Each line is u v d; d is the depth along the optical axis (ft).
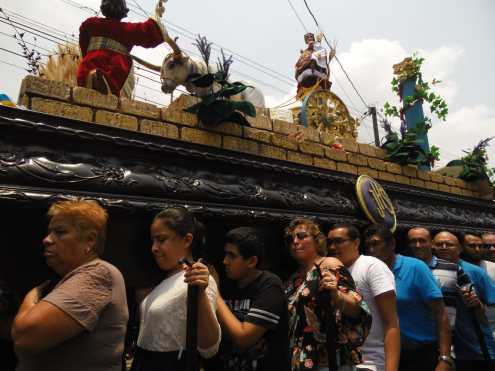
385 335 8.12
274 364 6.70
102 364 4.75
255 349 6.78
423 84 20.92
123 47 11.09
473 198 20.65
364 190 13.41
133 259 8.55
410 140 17.26
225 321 6.62
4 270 7.13
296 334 7.17
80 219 5.25
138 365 5.87
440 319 9.48
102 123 8.87
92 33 11.03
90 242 5.30
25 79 8.26
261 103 15.47
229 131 11.14
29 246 7.41
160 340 5.71
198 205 9.02
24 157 7.12
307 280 7.43
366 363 8.18
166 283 6.17
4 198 6.48
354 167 15.01
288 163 12.05
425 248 11.82
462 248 15.61
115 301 5.02
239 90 10.87
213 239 10.34
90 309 4.62
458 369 11.78
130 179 8.18
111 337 4.89
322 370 6.72
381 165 16.30
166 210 6.57
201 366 7.15
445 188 19.27
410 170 17.57
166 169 9.09
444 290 11.29
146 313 6.00
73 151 7.85
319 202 12.00
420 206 16.76
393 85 22.16
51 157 7.45
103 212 5.59
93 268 4.99
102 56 10.73
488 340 11.30
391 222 14.14
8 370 6.52
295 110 17.78
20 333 4.33
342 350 6.72
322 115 16.28
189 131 10.30
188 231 6.43
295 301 7.38
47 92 8.32
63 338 4.42
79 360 4.61
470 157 21.49
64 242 5.15
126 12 11.41
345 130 17.26
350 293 6.89
